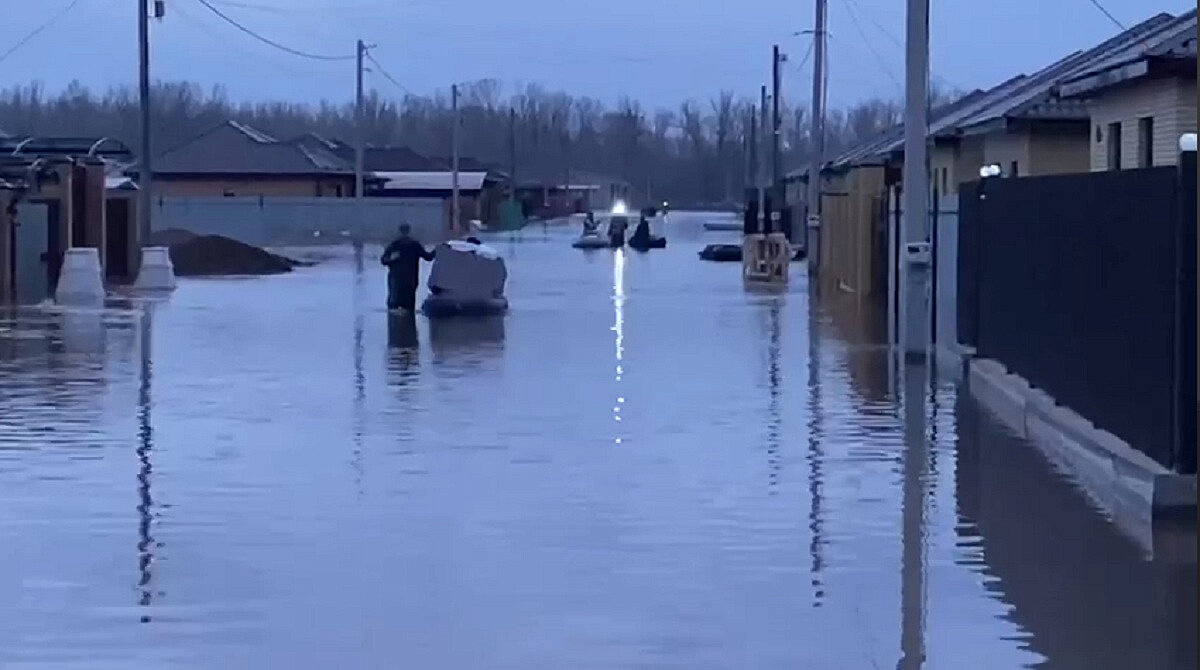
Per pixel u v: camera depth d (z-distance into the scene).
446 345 30.80
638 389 23.89
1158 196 14.80
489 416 21.02
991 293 24.53
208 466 17.23
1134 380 15.62
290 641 10.77
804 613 11.43
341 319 37.06
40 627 11.09
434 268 38.53
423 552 13.29
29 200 45.16
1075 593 11.92
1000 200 23.67
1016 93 42.41
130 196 53.81
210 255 59.44
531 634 10.91
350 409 21.67
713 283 51.44
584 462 17.56
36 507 15.08
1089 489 15.94
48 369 26.56
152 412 21.38
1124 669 10.11
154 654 10.48
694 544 13.59
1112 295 16.55
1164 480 14.24
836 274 51.72
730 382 24.80
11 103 158.75
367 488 16.03
